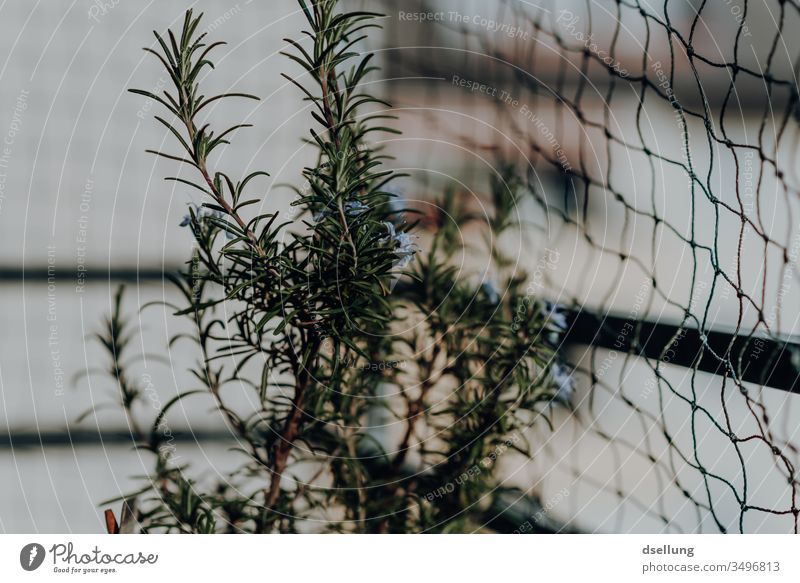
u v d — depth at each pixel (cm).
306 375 108
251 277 98
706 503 139
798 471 116
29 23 176
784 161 138
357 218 94
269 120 172
